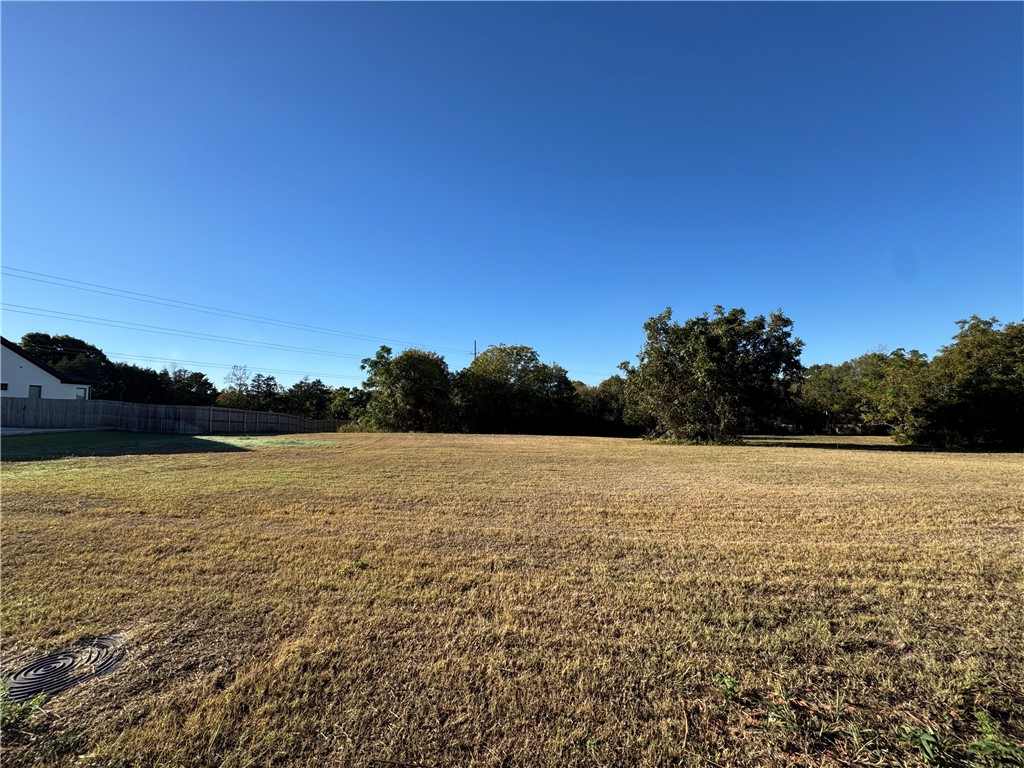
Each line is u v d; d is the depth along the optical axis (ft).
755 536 17.02
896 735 6.81
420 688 7.86
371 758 6.41
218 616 10.42
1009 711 7.29
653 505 22.40
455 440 75.20
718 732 6.91
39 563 13.71
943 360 71.77
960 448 67.36
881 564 13.78
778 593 11.76
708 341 76.23
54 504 21.63
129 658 8.74
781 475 33.60
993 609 10.84
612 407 149.48
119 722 7.05
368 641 9.34
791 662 8.67
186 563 13.78
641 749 6.59
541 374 147.43
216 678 8.09
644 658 8.75
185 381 199.52
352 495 24.43
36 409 76.95
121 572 13.06
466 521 19.13
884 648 9.14
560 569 13.46
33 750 6.51
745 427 77.41
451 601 11.23
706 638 9.48
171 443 57.47
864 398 82.84
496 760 6.40
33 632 9.66
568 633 9.68
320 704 7.46
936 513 20.63
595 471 35.68
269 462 39.17
